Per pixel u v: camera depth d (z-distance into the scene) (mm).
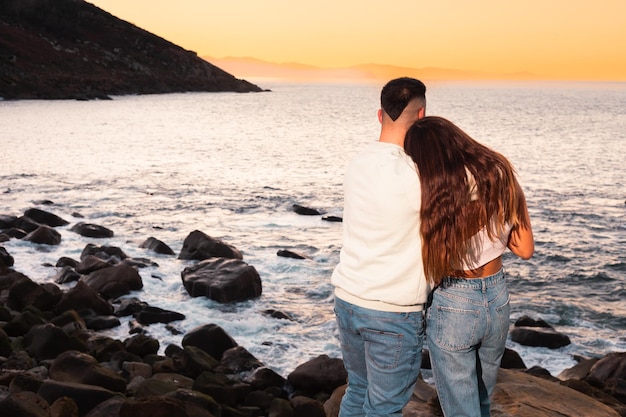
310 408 7152
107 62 138000
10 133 50125
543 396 4609
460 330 2941
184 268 14195
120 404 5934
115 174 31266
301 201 25484
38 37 130125
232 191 27453
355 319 3021
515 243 2932
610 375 9016
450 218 2771
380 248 2920
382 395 3061
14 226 18109
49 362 7945
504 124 88375
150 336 10508
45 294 11219
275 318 11773
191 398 6664
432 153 2832
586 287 15602
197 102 120688
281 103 143500
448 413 3111
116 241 17406
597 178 34969
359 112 113062
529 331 11422
